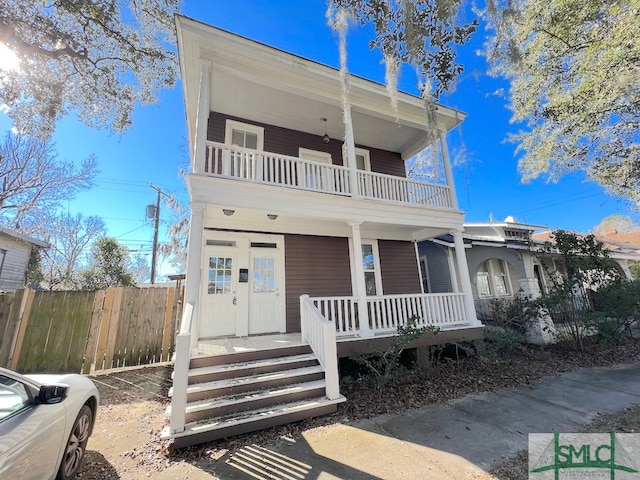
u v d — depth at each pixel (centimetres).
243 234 757
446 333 677
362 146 988
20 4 624
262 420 394
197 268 499
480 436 366
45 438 232
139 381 607
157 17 778
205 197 531
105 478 296
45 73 743
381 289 898
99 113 866
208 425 363
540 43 746
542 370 665
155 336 715
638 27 580
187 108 748
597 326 831
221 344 579
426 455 325
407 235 970
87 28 752
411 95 755
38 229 1761
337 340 580
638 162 855
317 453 336
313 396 456
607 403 464
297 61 630
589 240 876
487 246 1167
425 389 548
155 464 322
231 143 795
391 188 755
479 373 638
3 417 212
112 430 404
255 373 478
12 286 1117
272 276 768
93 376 635
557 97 812
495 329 883
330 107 786
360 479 286
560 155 929
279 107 780
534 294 923
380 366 580
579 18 662
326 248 852
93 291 675
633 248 1928
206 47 571
